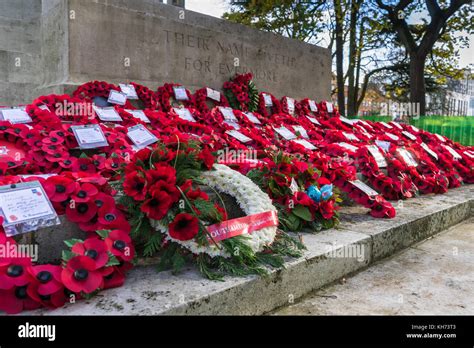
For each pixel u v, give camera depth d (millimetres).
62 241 2381
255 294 2340
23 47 8391
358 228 3541
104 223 2340
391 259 3471
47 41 5926
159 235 2424
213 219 2488
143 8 6086
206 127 5031
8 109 4152
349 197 4426
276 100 7715
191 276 2350
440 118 14664
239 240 2473
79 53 5438
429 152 6336
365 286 2863
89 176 2615
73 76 5391
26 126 3639
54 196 2332
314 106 8539
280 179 3299
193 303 2016
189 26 6680
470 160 6918
